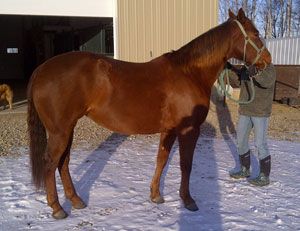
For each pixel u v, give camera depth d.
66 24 16.47
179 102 2.95
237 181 3.88
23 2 7.68
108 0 8.52
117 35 8.61
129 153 5.05
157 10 8.98
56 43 18.28
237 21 3.19
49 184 2.87
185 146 3.03
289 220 2.89
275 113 8.85
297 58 13.25
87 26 14.29
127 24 8.69
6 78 21.09
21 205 3.14
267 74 3.32
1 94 8.83
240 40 3.19
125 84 2.87
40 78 2.77
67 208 3.10
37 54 18.72
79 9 8.26
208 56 3.10
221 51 3.15
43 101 2.75
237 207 3.17
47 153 2.84
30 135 2.90
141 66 3.02
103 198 3.32
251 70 3.29
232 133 6.60
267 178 3.77
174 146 5.48
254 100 3.61
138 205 3.17
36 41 18.66
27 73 20.84
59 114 2.76
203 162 4.61
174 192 3.51
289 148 5.50
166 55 3.17
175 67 3.05
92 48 14.01
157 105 2.94
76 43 15.88
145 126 3.01
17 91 13.78
